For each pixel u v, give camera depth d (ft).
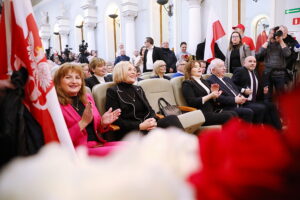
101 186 0.50
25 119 2.94
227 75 12.35
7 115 2.25
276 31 12.28
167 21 25.46
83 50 25.82
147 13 26.00
